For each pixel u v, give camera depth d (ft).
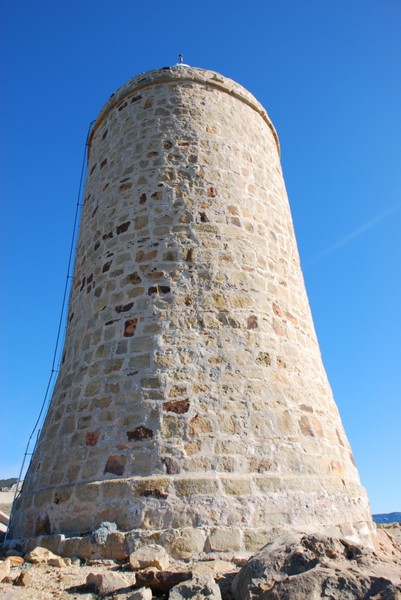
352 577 11.35
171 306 24.44
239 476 19.80
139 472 20.01
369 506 24.67
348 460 24.81
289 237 31.83
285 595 11.18
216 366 22.71
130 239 27.48
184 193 28.37
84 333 26.35
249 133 33.81
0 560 18.74
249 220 28.96
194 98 32.94
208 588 12.62
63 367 27.27
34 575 16.28
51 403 26.27
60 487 21.36
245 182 30.66
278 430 21.93
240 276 26.20
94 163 34.83
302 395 24.21
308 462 21.81
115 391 22.66
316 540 13.21
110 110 35.78
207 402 21.59
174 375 22.27
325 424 24.40
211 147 30.78
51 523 20.66
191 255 26.11
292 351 25.59
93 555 18.25
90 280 28.30
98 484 20.13
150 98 33.14
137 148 31.09
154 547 17.04
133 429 21.20
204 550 17.84
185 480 19.33
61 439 23.20
